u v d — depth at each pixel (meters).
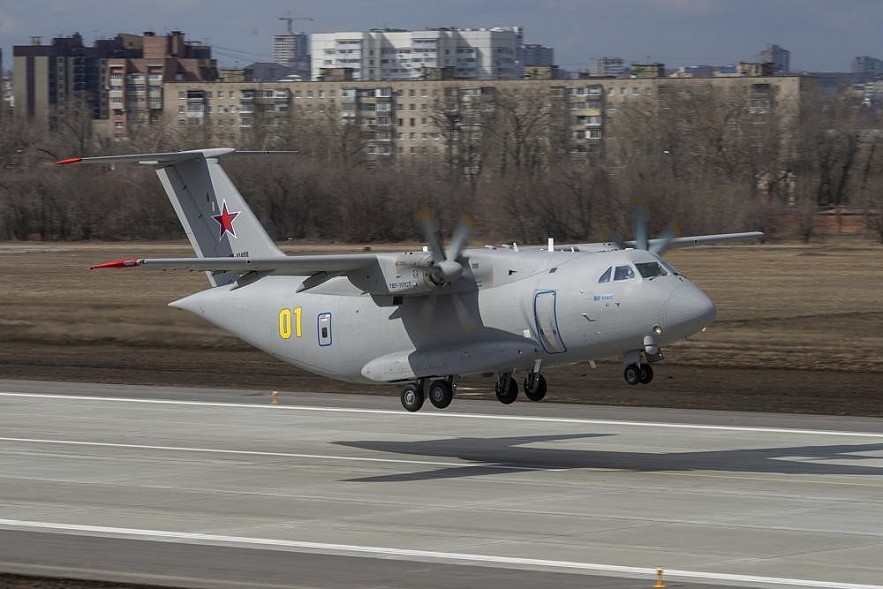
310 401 118.50
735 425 101.50
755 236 100.38
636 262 81.88
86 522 67.19
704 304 79.69
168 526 66.06
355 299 92.31
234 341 168.62
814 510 68.81
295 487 77.44
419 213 86.50
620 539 62.03
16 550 60.66
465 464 85.75
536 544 61.06
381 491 75.88
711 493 74.00
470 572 55.59
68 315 189.12
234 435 99.12
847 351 148.88
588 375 134.00
